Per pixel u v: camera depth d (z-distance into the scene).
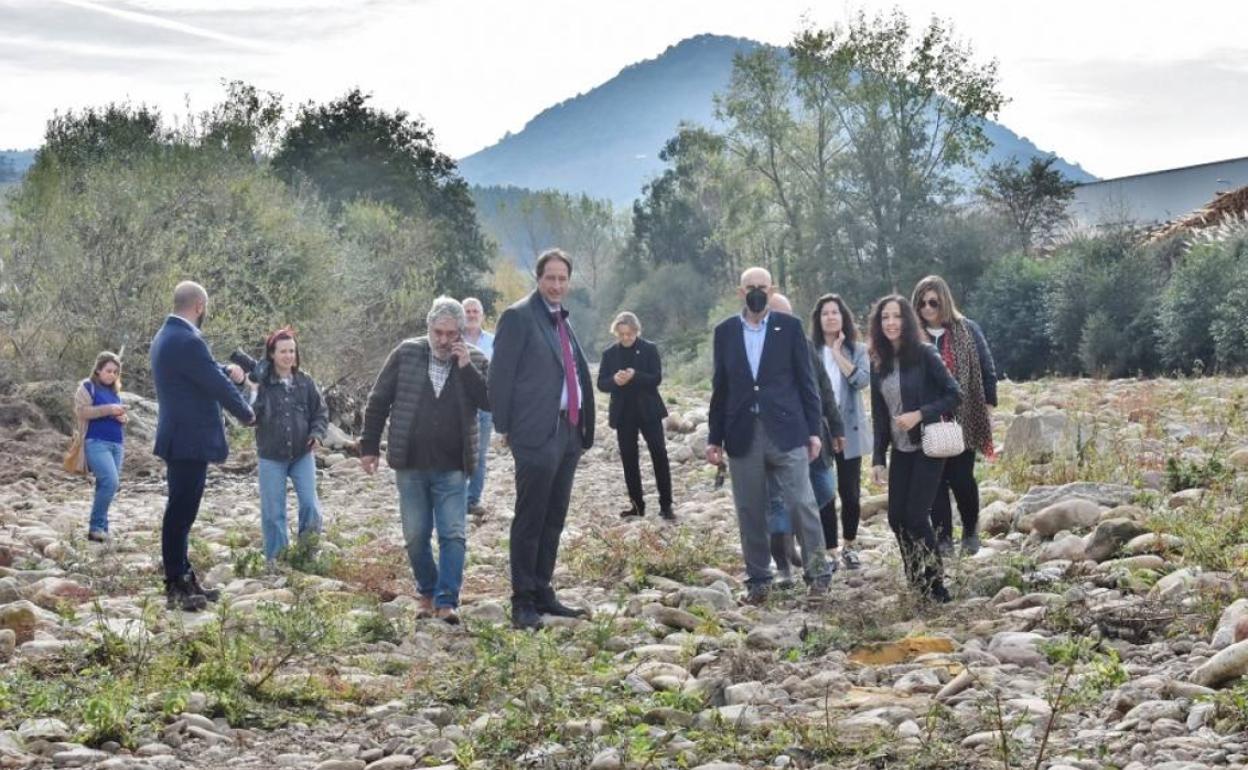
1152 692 6.36
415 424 9.27
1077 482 11.94
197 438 9.30
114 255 25.48
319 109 61.94
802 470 9.70
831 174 52.78
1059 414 14.64
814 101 52.09
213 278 27.19
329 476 20.03
